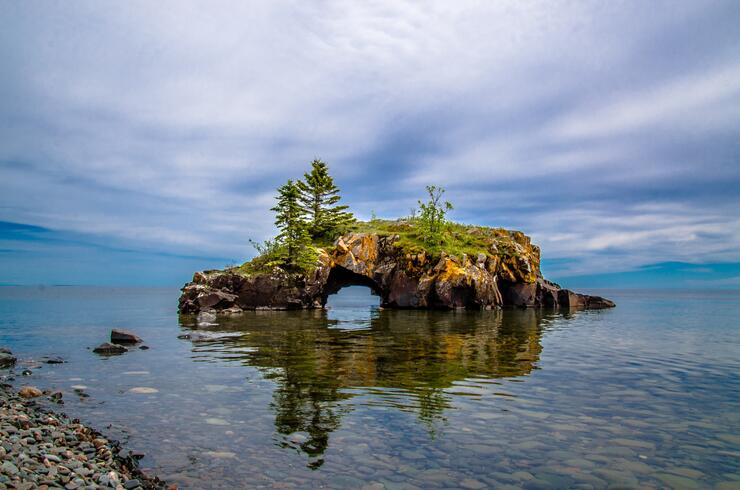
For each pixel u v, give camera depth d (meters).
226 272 57.81
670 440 10.01
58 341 27.88
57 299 115.19
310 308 60.69
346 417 11.66
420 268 62.03
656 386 15.18
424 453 9.30
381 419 11.48
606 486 7.77
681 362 20.14
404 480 8.08
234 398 13.62
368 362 19.47
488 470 8.48
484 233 73.12
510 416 11.71
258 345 24.86
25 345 25.97
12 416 11.31
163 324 38.44
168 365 19.02
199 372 17.48
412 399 13.38
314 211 76.31
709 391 14.52
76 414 12.17
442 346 24.53
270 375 16.84
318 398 13.54
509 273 66.19
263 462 8.91
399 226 73.25
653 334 32.31
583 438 10.14
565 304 72.38
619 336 30.61
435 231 66.06
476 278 60.62
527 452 9.33
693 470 8.42
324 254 64.44
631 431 10.60
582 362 19.80
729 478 8.08
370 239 66.81
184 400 13.46
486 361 19.81
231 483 8.03
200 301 52.41
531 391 14.36
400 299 62.06
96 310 62.84
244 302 56.50
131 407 12.80
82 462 8.86
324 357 20.81
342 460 8.99
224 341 26.64
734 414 11.99
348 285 74.38
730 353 23.06
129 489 7.86
